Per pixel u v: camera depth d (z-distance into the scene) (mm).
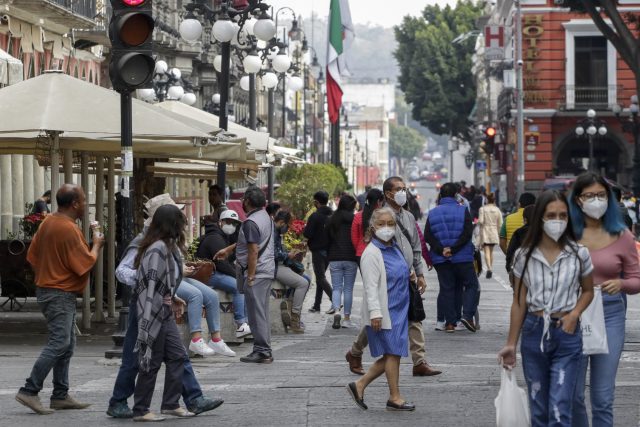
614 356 18719
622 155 142875
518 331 18219
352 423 22469
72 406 24438
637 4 137375
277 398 25641
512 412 18047
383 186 29359
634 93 139375
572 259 17938
